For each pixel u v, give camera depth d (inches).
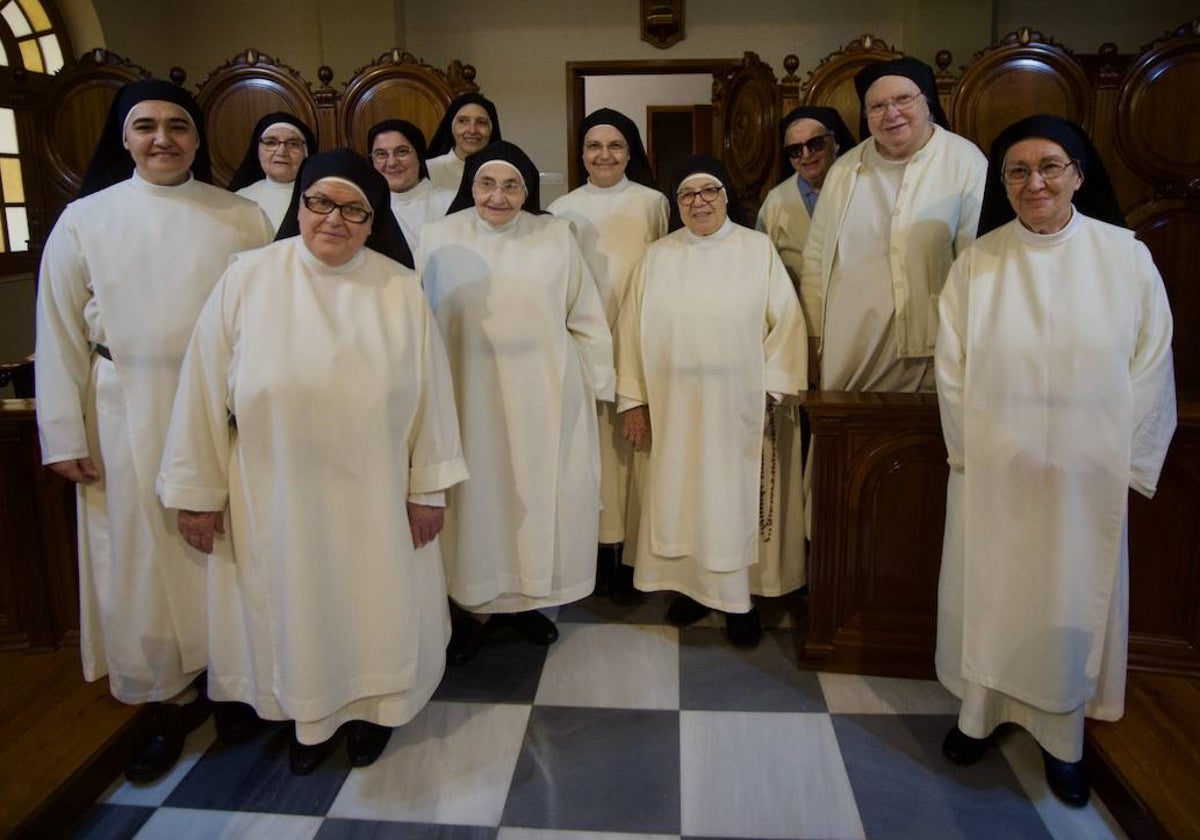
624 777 84.8
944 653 85.7
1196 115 158.9
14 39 217.8
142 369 80.8
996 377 76.1
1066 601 75.5
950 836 76.5
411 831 78.0
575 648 110.7
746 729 92.4
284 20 264.1
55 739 83.7
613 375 106.3
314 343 75.9
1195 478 88.8
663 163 346.3
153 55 258.8
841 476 98.3
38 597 99.2
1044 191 72.1
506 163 95.3
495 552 103.0
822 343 108.9
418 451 83.7
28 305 208.5
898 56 157.8
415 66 177.2
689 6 258.2
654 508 109.0
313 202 73.6
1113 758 78.6
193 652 86.2
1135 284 73.2
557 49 263.3
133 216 80.8
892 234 100.7
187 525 79.0
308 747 85.6
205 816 80.0
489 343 99.0
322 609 79.0
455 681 102.9
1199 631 91.4
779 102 162.4
